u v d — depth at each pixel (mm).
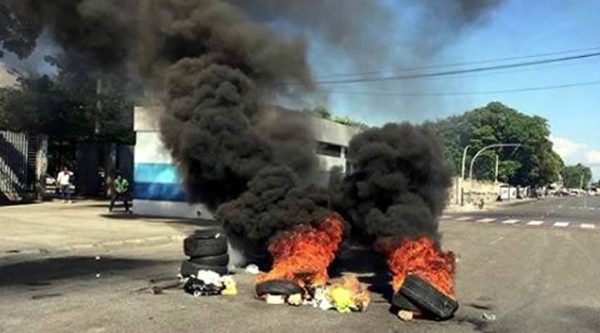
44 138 27062
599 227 28281
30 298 8406
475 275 11789
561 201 86750
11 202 25266
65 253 13062
